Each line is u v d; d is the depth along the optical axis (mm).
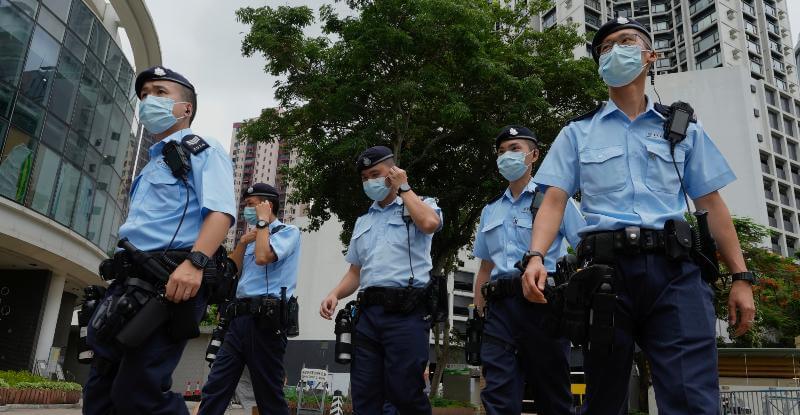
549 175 2801
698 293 2395
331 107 12141
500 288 4012
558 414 3965
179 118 3125
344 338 4129
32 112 17500
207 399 4758
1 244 17375
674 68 59312
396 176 4109
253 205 5309
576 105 14289
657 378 2361
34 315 19594
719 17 55750
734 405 11031
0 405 11453
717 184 2629
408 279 3977
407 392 3855
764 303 19875
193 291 2562
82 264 20219
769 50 56219
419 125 13016
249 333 4773
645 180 2611
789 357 13750
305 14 12172
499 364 3914
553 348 3867
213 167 2887
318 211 14562
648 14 61375
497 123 13078
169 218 2801
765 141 47031
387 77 12180
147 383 2590
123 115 23281
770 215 46094
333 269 41250
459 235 14344
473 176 13883
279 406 4871
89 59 20375
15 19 17078
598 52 2891
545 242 2623
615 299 2344
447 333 14680
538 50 14438
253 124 13648
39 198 17703
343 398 12398
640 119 2727
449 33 11547
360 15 11961
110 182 22594
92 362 2779
